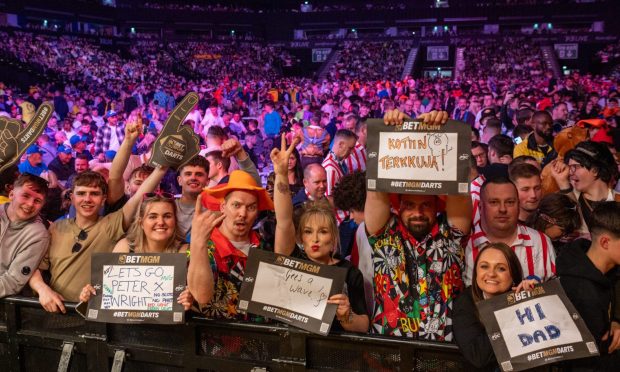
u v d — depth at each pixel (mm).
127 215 3525
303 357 2680
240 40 46969
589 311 2492
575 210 3715
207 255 2723
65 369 3049
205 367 2830
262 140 15367
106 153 10508
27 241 3316
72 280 3422
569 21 44375
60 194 5402
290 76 44312
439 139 2795
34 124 3475
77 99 20656
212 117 15945
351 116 9930
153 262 2850
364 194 3775
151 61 38344
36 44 32406
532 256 3264
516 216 3240
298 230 3029
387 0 48688
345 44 45281
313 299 2660
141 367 2975
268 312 2695
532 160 5012
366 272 3221
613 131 5914
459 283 3012
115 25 46375
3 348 3309
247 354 2781
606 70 39469
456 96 19984
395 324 2953
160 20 46969
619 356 2541
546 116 6879
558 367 2416
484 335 2492
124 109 19484
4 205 3699
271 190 4887
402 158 2842
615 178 4289
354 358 2639
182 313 2781
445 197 3146
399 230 3059
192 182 4293
